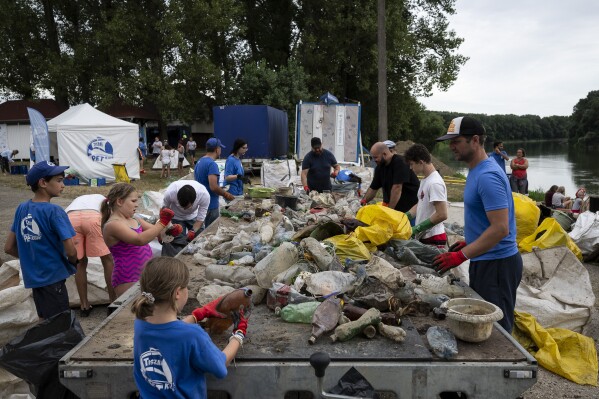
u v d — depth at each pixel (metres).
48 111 29.89
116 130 18.91
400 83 32.59
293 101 27.89
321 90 29.64
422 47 31.69
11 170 21.98
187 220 5.86
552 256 4.99
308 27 29.80
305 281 3.11
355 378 2.27
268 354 2.38
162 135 31.45
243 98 28.00
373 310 2.63
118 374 2.28
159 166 23.16
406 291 3.00
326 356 1.97
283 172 13.73
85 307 5.25
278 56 31.48
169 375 1.97
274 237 4.57
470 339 2.47
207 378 2.31
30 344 2.79
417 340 2.53
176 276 1.96
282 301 2.99
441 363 2.30
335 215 5.72
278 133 19.73
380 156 5.67
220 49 30.52
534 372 2.25
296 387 2.30
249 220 6.33
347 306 2.81
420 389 2.28
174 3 25.36
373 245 4.02
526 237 5.49
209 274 3.60
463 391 2.28
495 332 2.67
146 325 2.00
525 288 4.87
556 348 4.14
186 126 38.06
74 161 18.44
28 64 28.75
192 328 2.00
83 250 5.08
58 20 29.69
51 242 3.84
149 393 2.01
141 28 26.86
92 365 2.29
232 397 2.32
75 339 2.85
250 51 32.53
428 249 3.98
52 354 2.77
